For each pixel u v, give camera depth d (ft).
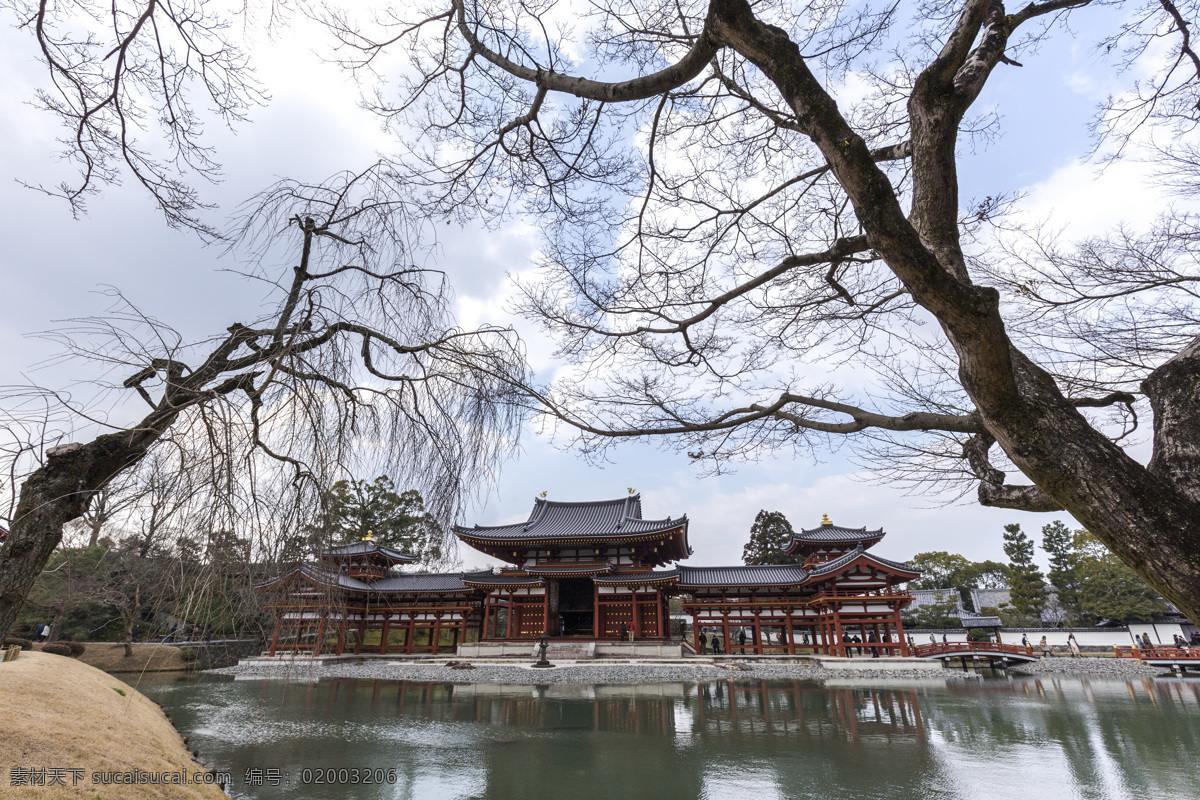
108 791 18.97
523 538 122.72
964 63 12.73
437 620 119.85
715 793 30.48
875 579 104.01
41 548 10.98
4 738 18.75
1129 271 19.12
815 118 10.09
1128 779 32.32
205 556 10.92
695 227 22.16
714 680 84.28
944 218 11.16
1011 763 35.99
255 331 13.35
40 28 14.29
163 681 67.92
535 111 17.26
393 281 16.37
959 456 18.85
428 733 45.55
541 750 40.09
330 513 13.33
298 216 15.38
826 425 17.52
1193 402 9.30
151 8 14.79
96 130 15.24
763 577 117.70
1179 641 122.42
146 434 12.38
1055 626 157.28
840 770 34.65
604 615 117.39
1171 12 16.40
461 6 16.49
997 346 9.20
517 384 15.93
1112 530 8.42
